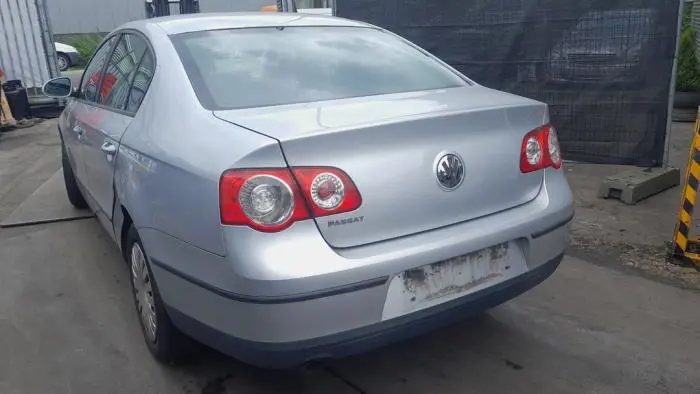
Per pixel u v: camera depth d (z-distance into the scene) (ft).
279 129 7.43
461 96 9.41
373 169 7.46
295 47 10.34
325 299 7.04
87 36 81.51
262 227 6.98
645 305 11.50
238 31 10.47
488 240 8.12
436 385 9.30
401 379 9.48
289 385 9.39
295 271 6.91
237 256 7.02
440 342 10.47
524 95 20.21
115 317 11.62
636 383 9.18
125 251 10.82
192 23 10.68
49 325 11.38
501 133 8.60
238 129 7.65
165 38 10.12
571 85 19.16
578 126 19.31
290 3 42.50
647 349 10.06
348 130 7.29
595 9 18.17
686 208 12.86
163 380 9.56
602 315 11.18
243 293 7.04
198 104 8.61
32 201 18.80
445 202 8.00
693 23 34.86
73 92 15.26
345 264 7.11
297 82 9.45
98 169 11.78
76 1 81.15
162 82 9.41
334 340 7.25
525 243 8.64
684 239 13.04
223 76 9.22
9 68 36.81
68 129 15.02
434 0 21.57
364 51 10.78
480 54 20.92
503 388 9.17
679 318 11.01
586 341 10.34
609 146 18.89
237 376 9.62
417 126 7.74
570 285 12.37
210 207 7.27
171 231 7.99
